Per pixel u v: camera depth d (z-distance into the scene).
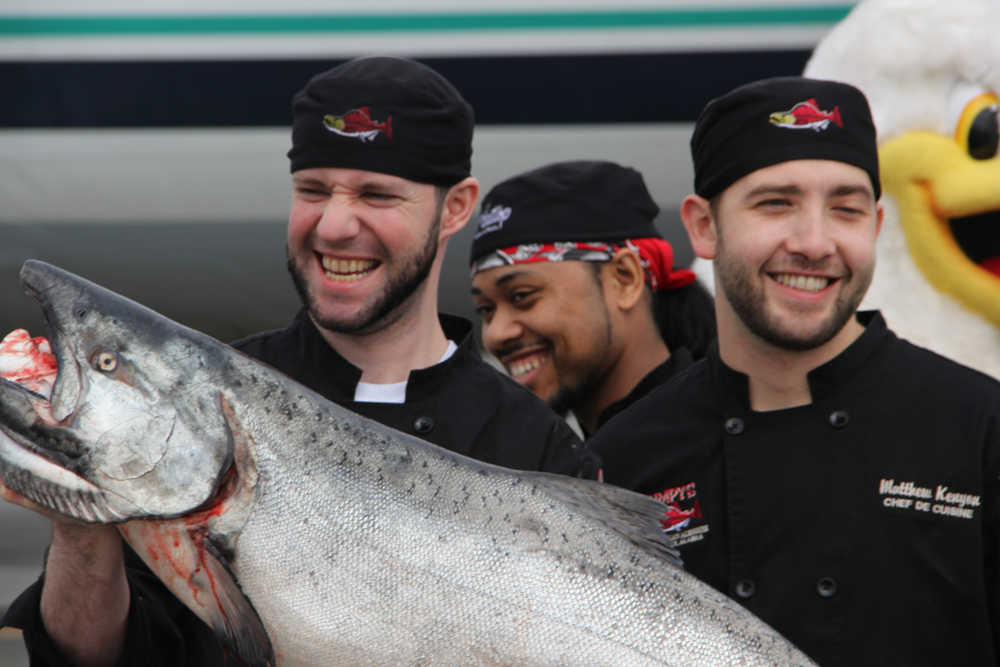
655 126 16.47
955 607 6.45
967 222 9.08
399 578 5.34
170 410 5.25
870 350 6.97
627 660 5.36
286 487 5.33
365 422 5.59
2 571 17.19
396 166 6.30
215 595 5.32
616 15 16.34
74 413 5.20
